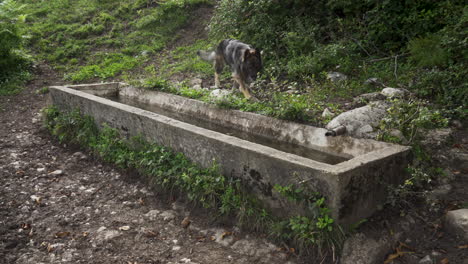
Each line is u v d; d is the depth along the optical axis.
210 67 9.25
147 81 7.43
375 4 8.10
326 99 6.14
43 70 10.96
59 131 6.47
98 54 11.46
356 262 3.11
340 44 7.69
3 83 10.07
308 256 3.31
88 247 3.64
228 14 9.41
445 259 3.12
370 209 3.53
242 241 3.61
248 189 3.89
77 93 6.64
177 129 4.59
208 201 4.05
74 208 4.39
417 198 3.83
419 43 6.55
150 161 4.70
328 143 4.57
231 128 5.72
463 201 3.73
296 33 8.22
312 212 3.31
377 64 7.24
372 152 3.70
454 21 6.89
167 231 3.88
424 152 4.27
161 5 12.96
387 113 4.80
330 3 8.36
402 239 3.40
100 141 5.73
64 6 14.41
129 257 3.48
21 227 3.98
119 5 14.03
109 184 4.96
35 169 5.46
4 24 10.84
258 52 6.20
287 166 3.47
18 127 7.38
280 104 5.38
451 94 5.67
